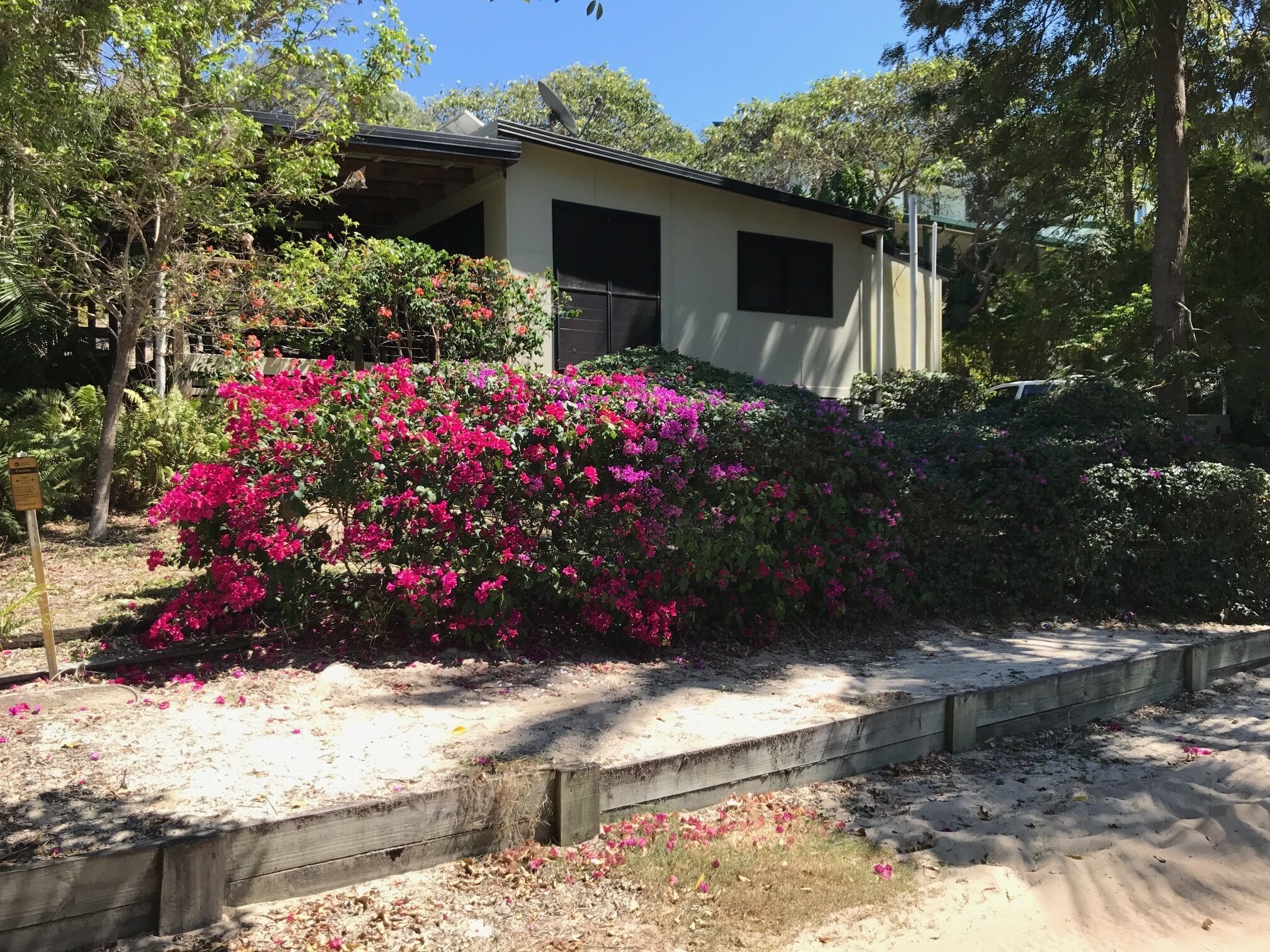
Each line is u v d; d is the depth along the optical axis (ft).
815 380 47.93
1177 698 21.62
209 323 28.32
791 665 20.31
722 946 10.53
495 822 12.11
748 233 44.88
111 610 18.53
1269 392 42.09
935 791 15.46
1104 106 44.27
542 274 35.27
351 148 32.76
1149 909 11.88
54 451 26.30
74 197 26.63
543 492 18.69
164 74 23.48
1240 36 40.91
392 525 17.69
